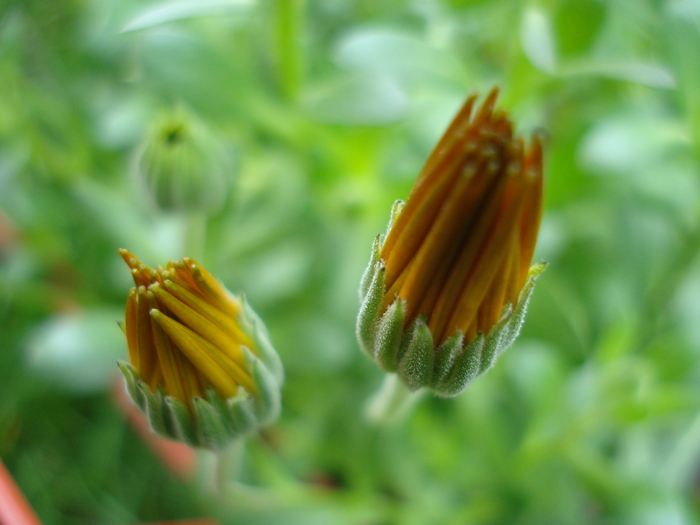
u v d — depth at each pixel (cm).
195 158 13
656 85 14
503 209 9
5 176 17
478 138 8
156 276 9
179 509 16
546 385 15
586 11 14
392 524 16
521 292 9
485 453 15
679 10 13
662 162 15
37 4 19
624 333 15
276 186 17
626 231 16
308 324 16
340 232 17
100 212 16
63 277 18
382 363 10
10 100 17
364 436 16
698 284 17
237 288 16
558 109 17
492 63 19
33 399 17
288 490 15
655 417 15
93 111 18
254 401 10
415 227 9
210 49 15
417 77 15
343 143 15
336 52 16
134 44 17
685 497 17
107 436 17
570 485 16
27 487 16
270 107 15
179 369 10
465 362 9
